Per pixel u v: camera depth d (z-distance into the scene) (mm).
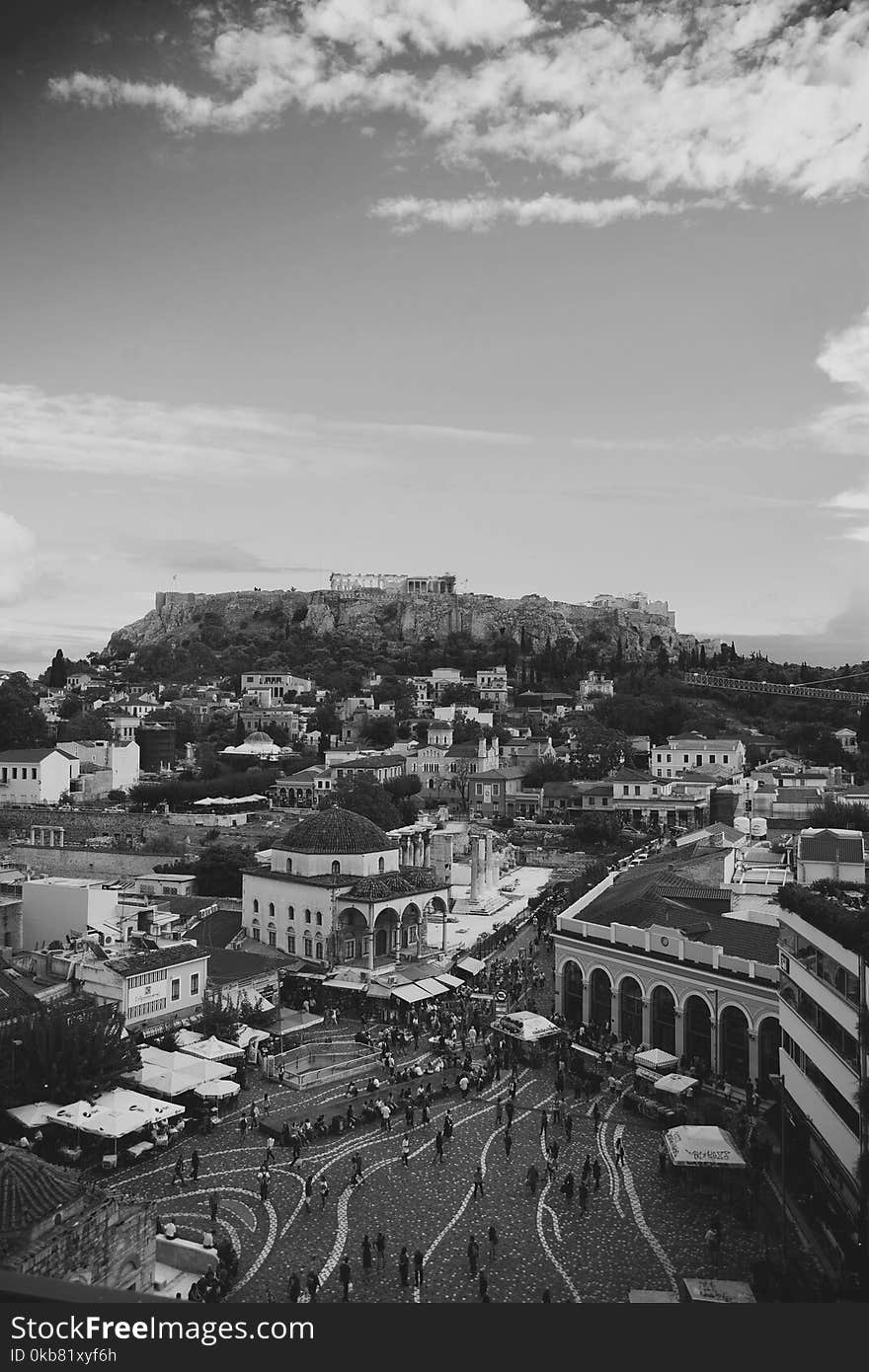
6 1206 46094
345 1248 60844
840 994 63156
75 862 184625
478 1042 101688
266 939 132250
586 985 106250
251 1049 95625
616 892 124625
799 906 71688
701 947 94250
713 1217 65250
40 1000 90438
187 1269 56094
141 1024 94375
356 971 117750
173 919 121812
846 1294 51906
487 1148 76250
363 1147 76188
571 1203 67188
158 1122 77125
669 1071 91562
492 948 138375
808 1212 65562
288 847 134875
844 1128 62312
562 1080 90062
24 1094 74688
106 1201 48344
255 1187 68812
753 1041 87188
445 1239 62156
